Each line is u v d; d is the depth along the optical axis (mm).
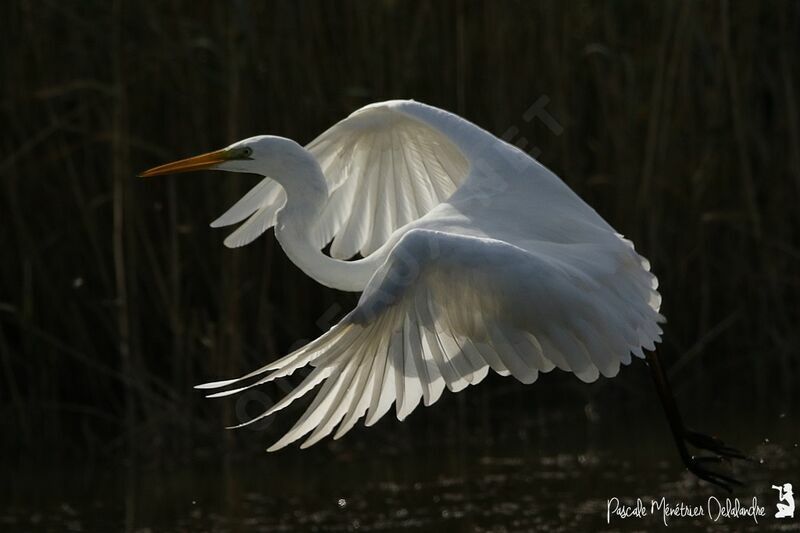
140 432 12055
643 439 11617
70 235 12750
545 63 13430
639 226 13445
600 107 13781
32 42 12672
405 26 13195
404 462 11367
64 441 12391
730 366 13656
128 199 12211
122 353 12164
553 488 10086
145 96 12875
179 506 10195
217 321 12961
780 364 13461
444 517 9438
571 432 12117
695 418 12188
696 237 13797
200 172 12984
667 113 13469
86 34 12922
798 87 13969
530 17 13484
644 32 13930
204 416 12602
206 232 12922
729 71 13484
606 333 6098
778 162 13945
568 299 6039
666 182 13492
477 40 13383
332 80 13148
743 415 12188
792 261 13930
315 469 11320
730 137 13820
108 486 10992
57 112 12812
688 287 13867
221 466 11633
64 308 12703
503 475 10602
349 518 9570
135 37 12773
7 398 12703
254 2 12852
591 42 13766
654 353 7867
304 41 13031
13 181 12438
